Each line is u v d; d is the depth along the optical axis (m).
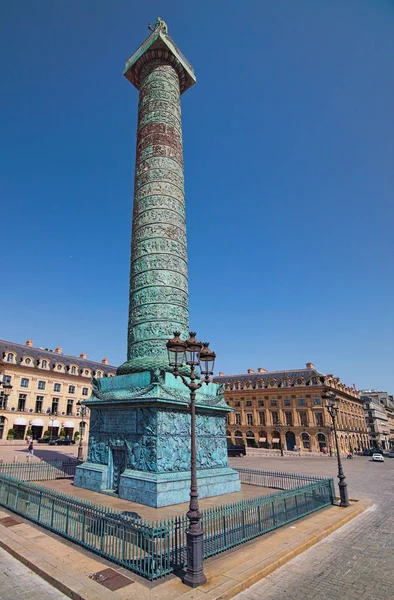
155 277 17.03
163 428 13.87
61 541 9.09
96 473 15.40
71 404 65.94
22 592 6.81
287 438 67.75
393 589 7.11
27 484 11.57
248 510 9.71
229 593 6.65
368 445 87.31
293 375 71.75
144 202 18.41
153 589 6.66
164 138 19.50
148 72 21.36
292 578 7.56
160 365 15.08
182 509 12.04
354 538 10.27
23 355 61.50
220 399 17.16
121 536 7.89
